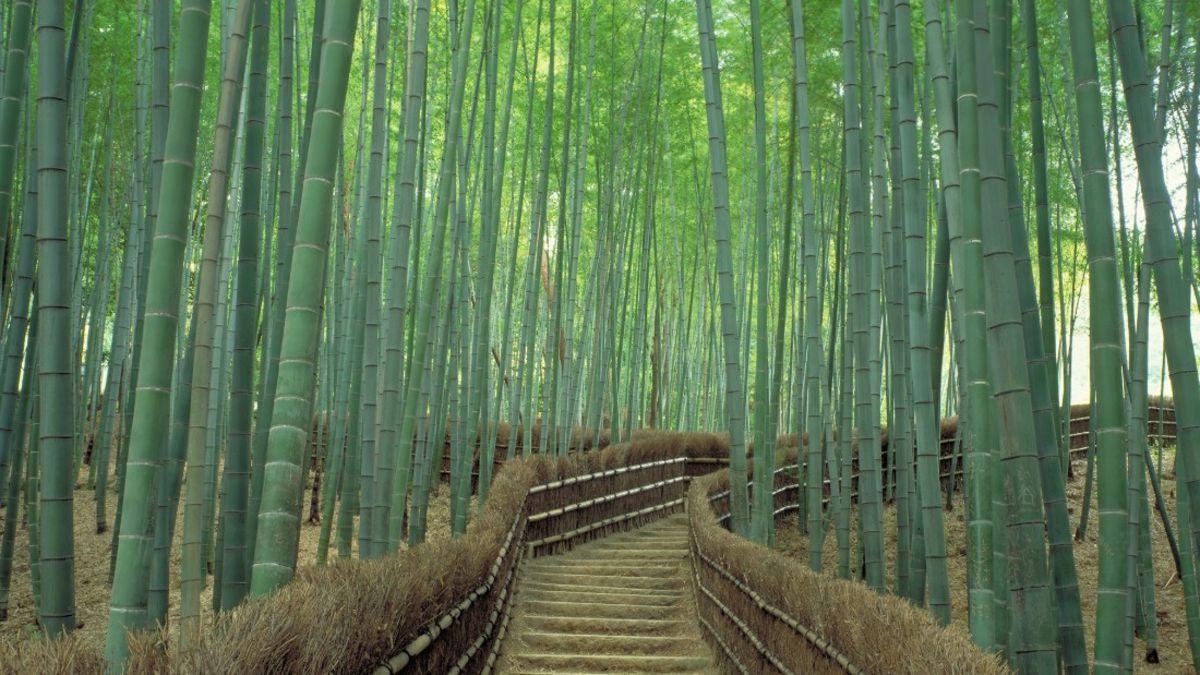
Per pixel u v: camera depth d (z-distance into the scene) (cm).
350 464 558
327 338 810
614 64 928
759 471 596
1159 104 430
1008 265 247
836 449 707
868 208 547
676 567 829
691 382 1513
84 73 645
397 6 751
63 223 263
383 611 292
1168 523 700
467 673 447
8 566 551
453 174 555
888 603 306
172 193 230
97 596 600
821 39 704
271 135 716
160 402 231
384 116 478
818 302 567
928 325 368
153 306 230
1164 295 249
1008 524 249
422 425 698
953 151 282
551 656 597
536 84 991
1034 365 297
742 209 1113
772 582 438
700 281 1482
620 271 1028
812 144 796
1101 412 234
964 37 255
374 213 480
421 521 711
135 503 227
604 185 1032
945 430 1072
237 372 343
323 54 256
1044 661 240
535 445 1192
